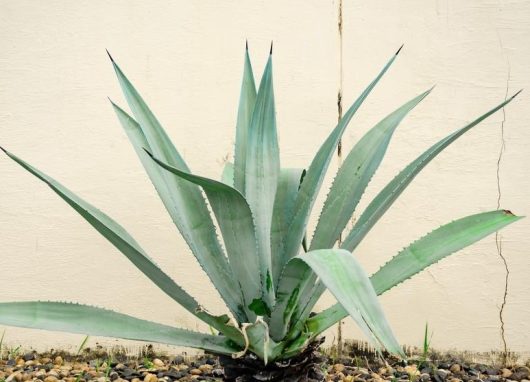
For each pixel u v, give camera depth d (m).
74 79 2.86
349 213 1.96
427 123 2.79
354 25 2.80
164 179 1.96
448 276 2.79
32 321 1.71
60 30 2.86
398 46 2.79
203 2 2.83
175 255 2.84
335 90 2.80
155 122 2.00
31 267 2.86
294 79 2.81
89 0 2.85
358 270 1.36
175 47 2.84
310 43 2.81
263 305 1.84
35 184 2.87
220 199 1.70
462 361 2.78
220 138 2.84
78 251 2.87
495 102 2.77
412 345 2.79
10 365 2.76
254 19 2.82
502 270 2.77
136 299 2.86
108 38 2.85
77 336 2.89
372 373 2.66
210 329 2.76
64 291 2.87
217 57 2.83
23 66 2.87
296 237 1.90
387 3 2.79
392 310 2.80
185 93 2.84
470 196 2.78
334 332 2.82
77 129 2.86
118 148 2.85
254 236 1.78
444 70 2.78
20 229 2.87
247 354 1.82
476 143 2.78
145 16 2.84
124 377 2.65
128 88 1.99
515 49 2.76
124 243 1.77
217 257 1.93
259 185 1.89
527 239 2.76
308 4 2.81
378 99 2.79
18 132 2.87
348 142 2.80
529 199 2.76
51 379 2.55
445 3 2.78
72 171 2.86
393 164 2.80
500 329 2.77
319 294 1.87
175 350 2.90
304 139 2.81
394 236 2.79
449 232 1.86
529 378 2.63
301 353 1.83
